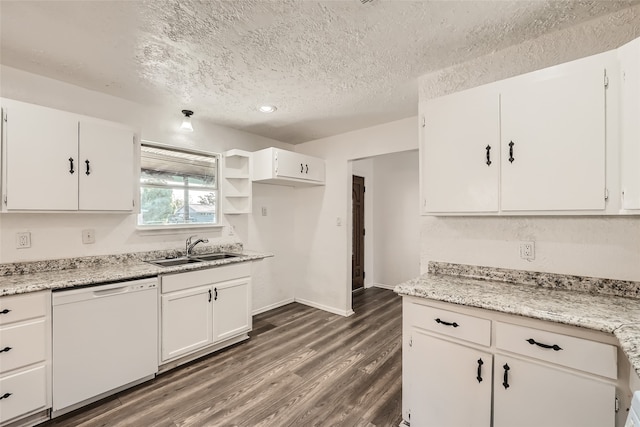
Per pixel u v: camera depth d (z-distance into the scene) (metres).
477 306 1.38
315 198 3.96
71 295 1.80
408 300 1.65
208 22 1.53
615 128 1.27
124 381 2.02
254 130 3.49
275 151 3.17
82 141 2.06
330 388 2.10
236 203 3.41
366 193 5.07
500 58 1.80
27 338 1.65
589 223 1.53
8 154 1.79
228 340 2.77
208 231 3.16
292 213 4.17
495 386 1.35
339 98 2.54
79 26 1.55
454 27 1.57
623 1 1.37
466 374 1.43
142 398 1.97
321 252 3.89
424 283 1.73
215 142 3.24
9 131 1.79
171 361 2.32
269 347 2.76
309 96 2.49
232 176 3.31
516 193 1.51
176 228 2.88
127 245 2.56
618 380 1.09
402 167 4.80
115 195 2.22
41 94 2.12
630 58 1.21
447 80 2.00
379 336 3.01
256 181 3.44
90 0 1.35
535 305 1.31
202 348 2.51
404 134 3.09
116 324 1.98
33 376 1.67
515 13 1.46
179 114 2.92
